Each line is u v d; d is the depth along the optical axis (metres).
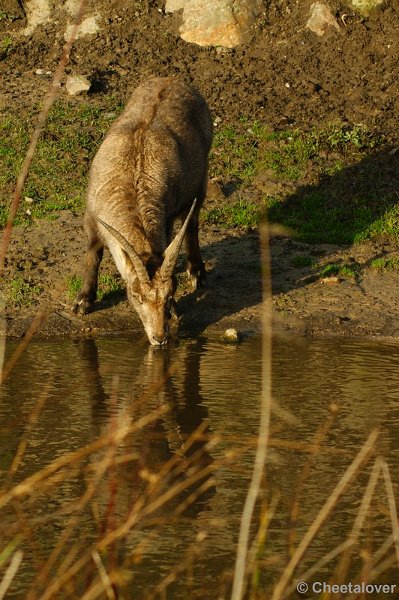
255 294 22.16
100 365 18.02
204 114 22.25
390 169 27.56
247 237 24.78
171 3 33.78
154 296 18.30
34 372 17.52
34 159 27.11
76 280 21.83
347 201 26.36
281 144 28.47
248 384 17.09
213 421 15.30
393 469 13.69
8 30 33.72
